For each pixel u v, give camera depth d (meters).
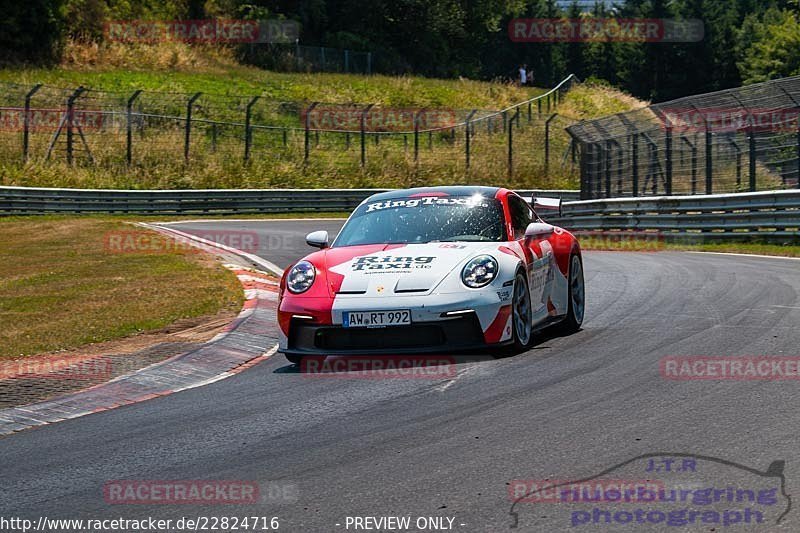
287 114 163.12
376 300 24.12
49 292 43.31
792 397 18.50
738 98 76.25
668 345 25.17
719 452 14.90
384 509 13.04
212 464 16.08
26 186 111.56
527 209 30.41
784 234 63.47
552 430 16.88
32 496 14.78
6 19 162.62
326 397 21.12
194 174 126.31
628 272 46.62
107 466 16.39
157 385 24.55
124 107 144.00
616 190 98.94
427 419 18.31
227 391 23.03
